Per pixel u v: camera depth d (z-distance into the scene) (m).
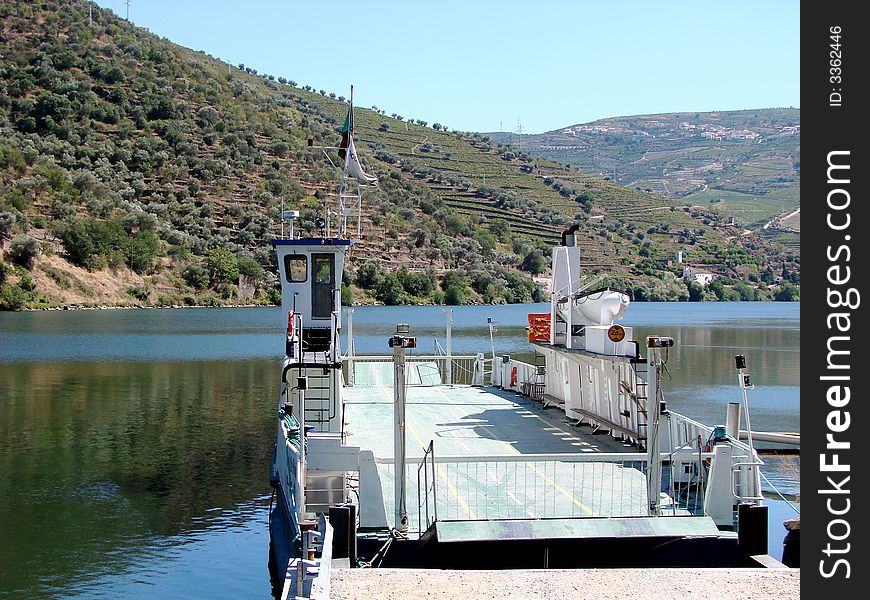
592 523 14.43
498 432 22.41
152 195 175.12
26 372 64.62
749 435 16.56
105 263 144.62
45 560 21.47
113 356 76.50
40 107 196.50
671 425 18.66
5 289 129.50
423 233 181.75
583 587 13.62
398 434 15.13
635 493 17.02
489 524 14.24
